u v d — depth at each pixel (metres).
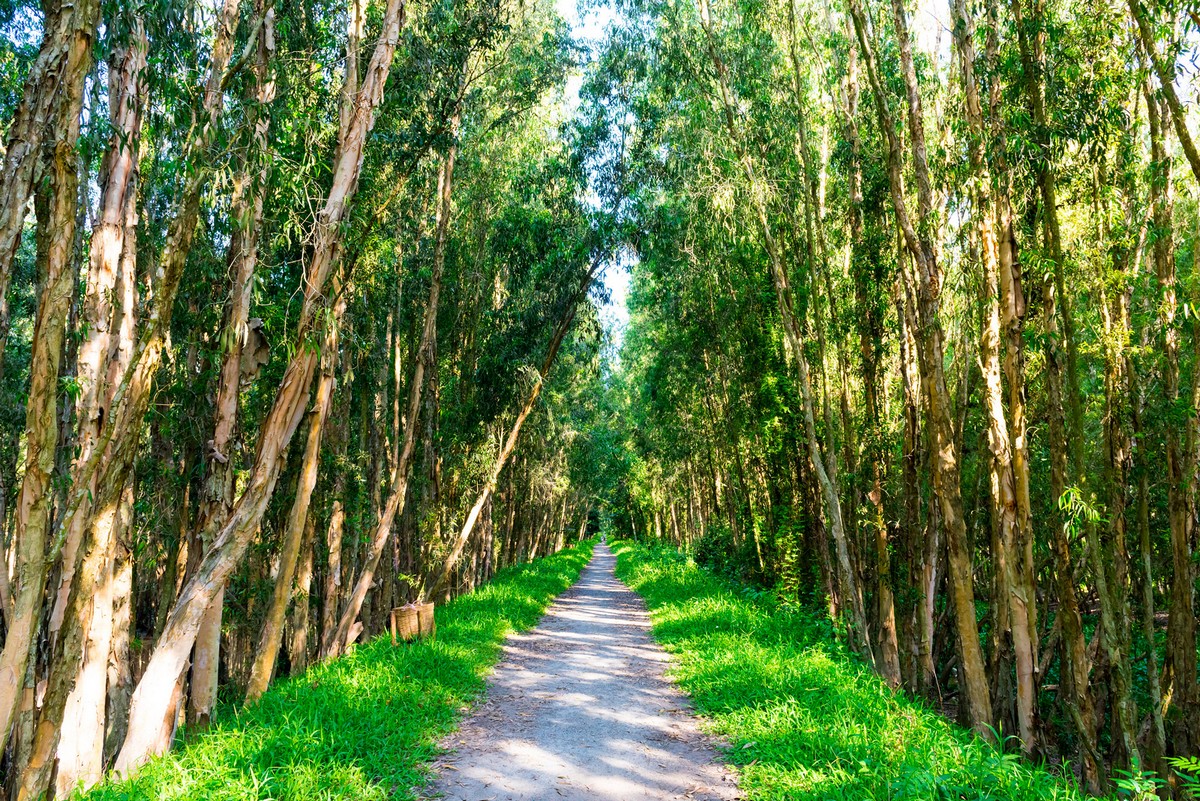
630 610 18.36
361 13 7.42
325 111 9.30
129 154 6.73
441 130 10.50
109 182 6.58
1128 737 6.80
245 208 6.33
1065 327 6.75
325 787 5.02
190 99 5.98
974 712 7.67
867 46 8.66
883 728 6.28
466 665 9.58
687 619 13.45
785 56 11.33
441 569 16.05
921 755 5.48
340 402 13.01
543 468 27.11
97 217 6.57
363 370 14.11
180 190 7.43
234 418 7.54
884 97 8.41
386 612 15.38
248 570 12.27
